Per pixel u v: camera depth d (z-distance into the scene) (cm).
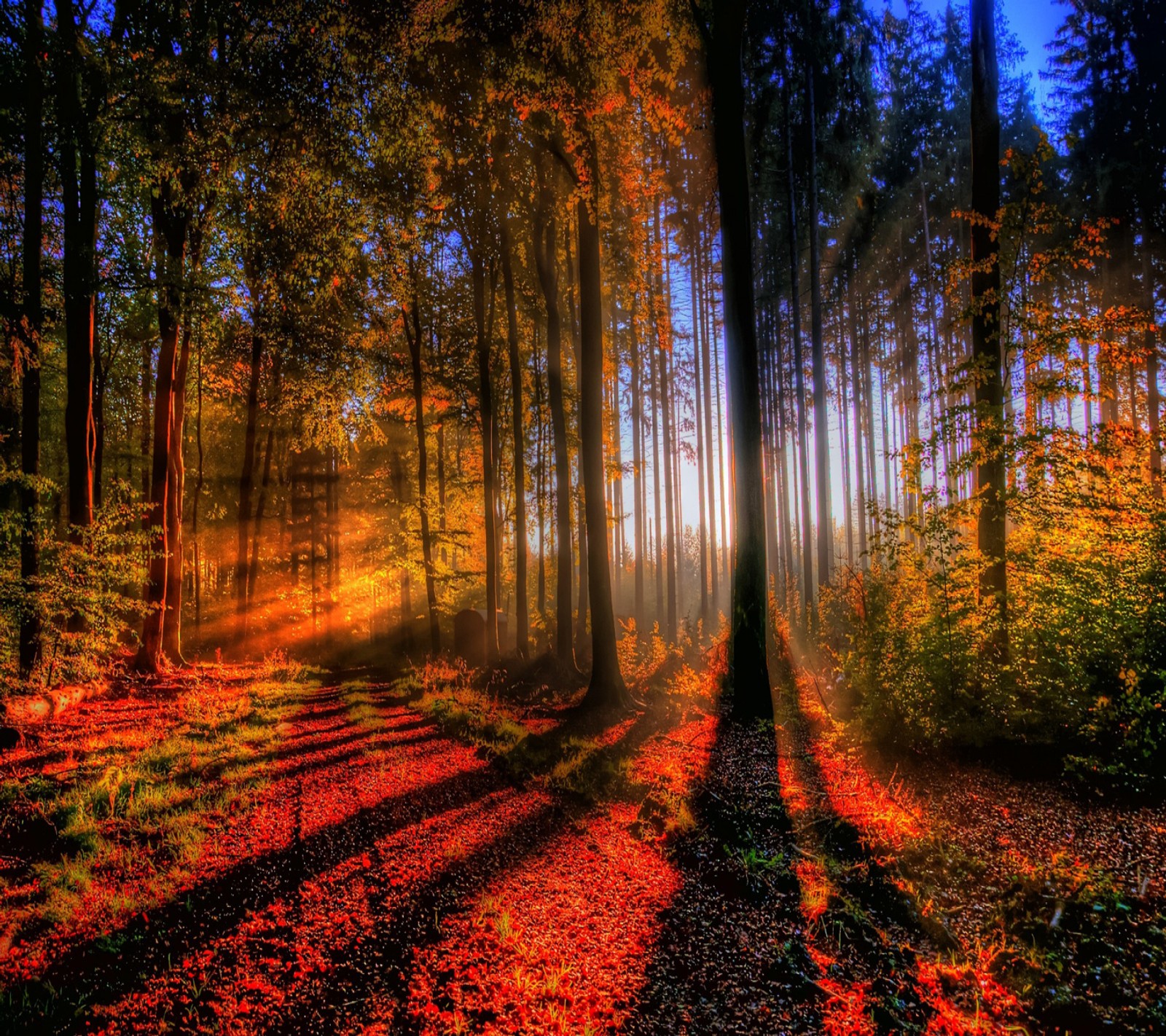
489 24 832
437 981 344
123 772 630
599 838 544
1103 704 531
